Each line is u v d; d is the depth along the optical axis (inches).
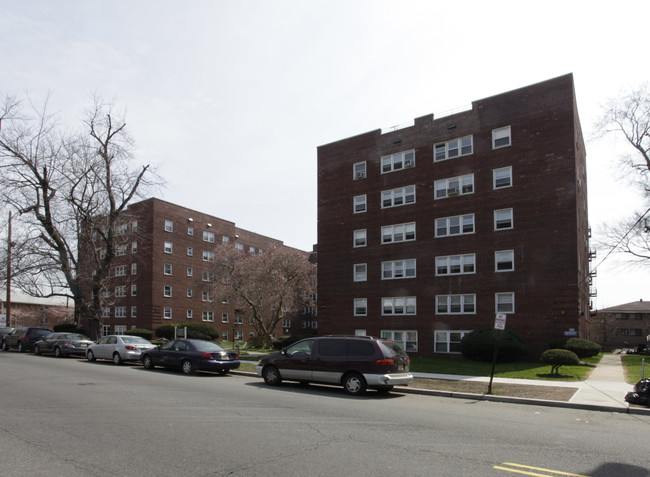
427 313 1204.5
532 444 300.7
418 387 599.2
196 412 387.2
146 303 2023.9
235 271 1792.6
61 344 1058.7
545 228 1057.5
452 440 306.5
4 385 531.8
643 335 2763.3
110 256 1301.7
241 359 1002.1
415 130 1296.8
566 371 802.8
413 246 1254.9
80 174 1252.5
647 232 1298.0
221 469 233.9
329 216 1430.9
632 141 1284.4
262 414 386.6
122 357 874.8
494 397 527.8
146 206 2085.4
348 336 574.9
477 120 1187.9
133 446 274.5
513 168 1117.7
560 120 1067.9
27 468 231.6
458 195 1194.0
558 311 1018.1
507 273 1094.4
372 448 281.0
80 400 436.1
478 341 1003.9
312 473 229.8
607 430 356.8
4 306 2536.9
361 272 1343.5
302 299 1843.0
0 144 1200.8
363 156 1390.3
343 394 545.0
